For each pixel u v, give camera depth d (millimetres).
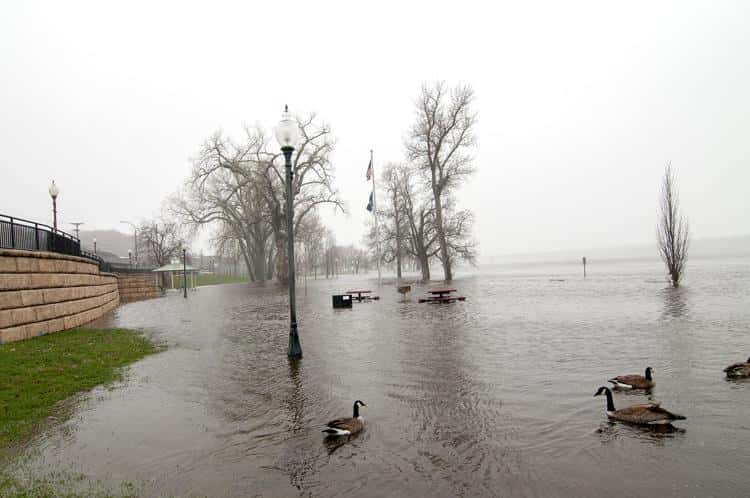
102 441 7113
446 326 18797
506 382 10016
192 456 6520
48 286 16922
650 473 5594
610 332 15711
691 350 12344
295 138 13516
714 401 8180
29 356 12164
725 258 125688
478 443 6738
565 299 28609
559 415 7812
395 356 13242
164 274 59094
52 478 5801
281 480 5734
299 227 67312
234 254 84750
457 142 52062
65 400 9289
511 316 21266
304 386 10281
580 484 5375
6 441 7090
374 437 7129
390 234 64625
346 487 5500
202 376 11312
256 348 15172
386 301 31719
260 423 7914
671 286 35344
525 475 5652
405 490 5383
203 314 26719
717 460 5883
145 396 9578
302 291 48438
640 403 8227
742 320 17109
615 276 56906
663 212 35406
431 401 8906
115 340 15977
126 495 5340
